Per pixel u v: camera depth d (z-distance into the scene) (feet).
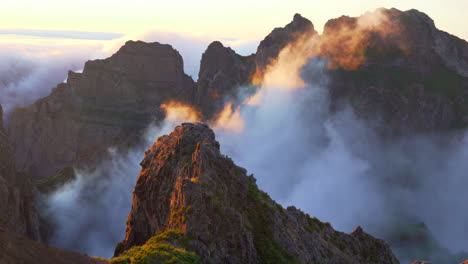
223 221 162.50
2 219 325.42
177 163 211.82
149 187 218.38
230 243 159.94
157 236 154.30
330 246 206.49
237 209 175.22
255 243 171.01
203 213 160.35
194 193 164.45
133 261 130.31
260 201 187.21
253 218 179.93
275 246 172.24
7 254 92.27
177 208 171.42
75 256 106.11
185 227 157.17
